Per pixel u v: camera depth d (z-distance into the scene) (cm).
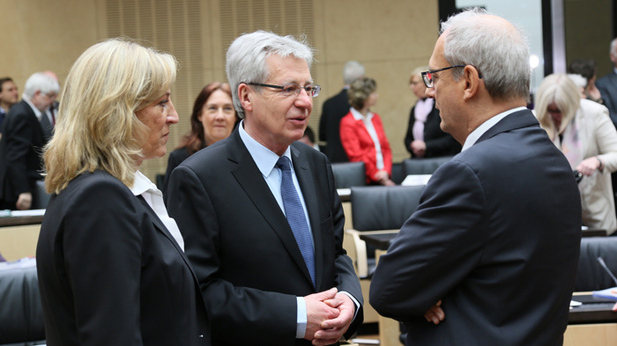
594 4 829
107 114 146
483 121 165
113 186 142
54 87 622
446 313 161
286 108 195
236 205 196
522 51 163
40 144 612
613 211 429
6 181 602
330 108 695
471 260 156
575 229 164
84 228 138
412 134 698
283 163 208
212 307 188
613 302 253
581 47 834
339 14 884
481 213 153
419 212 161
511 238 154
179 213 195
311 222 207
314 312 190
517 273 154
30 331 258
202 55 886
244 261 195
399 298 162
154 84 154
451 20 171
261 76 196
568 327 241
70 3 870
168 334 148
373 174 654
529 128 164
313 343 192
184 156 351
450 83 167
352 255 487
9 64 859
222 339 192
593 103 429
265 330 188
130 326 137
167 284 149
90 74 149
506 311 155
